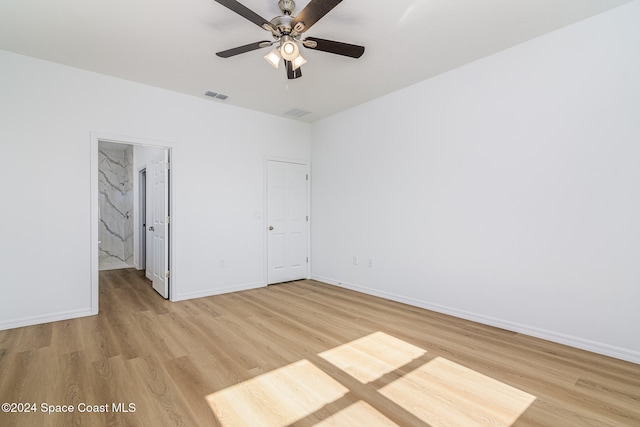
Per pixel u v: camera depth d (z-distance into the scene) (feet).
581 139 8.21
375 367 7.30
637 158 7.45
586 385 6.54
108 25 8.21
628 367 7.25
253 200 14.98
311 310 11.56
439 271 11.33
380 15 7.83
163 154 13.25
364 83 11.98
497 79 9.75
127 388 6.38
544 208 8.84
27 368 7.13
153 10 7.59
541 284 8.89
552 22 8.23
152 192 15.29
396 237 12.80
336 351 8.14
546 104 8.79
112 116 11.35
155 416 5.53
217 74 11.13
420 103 11.87
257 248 15.12
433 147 11.48
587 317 8.13
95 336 8.99
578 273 8.27
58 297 10.34
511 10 7.70
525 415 5.60
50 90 10.25
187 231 13.06
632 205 7.52
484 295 10.10
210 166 13.66
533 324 9.06
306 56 9.84
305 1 7.34
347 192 14.99
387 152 13.14
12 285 9.65
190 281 13.12
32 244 9.95
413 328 9.76
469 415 5.60
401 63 10.39
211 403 5.92
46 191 10.17
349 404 5.92
